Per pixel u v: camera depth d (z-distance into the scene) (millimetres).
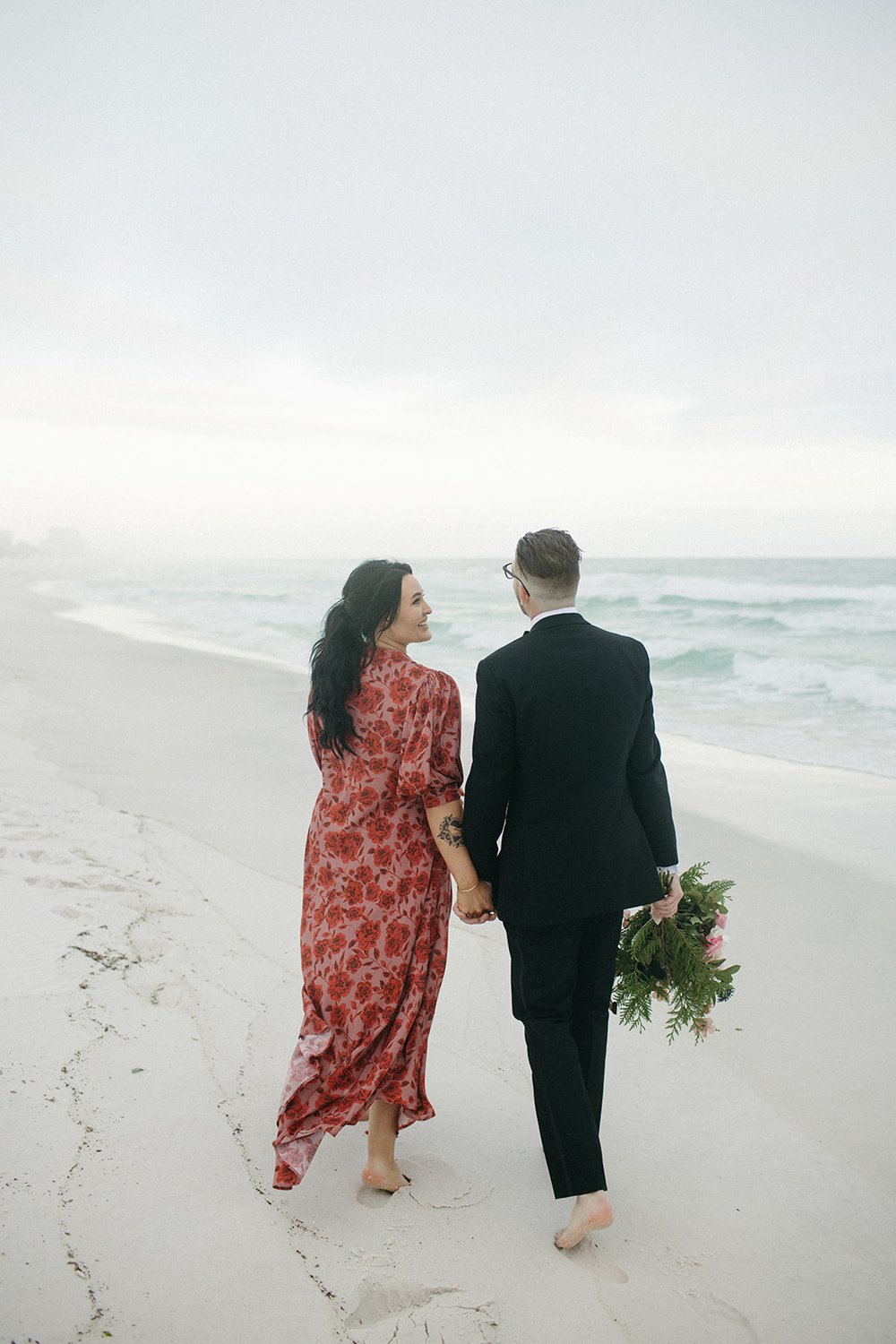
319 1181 2459
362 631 2418
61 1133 2441
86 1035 2926
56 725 9109
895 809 6797
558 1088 2275
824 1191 2562
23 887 4148
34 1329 1823
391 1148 2438
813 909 4805
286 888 4691
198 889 4531
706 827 6348
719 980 2643
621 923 2480
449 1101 2922
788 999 3775
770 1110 2967
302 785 7012
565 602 2410
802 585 33531
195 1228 2182
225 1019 3197
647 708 2398
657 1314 2059
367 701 2391
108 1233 2123
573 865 2279
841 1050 3359
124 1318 1888
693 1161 2688
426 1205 2375
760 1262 2266
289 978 3607
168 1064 2859
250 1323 1911
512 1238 2273
